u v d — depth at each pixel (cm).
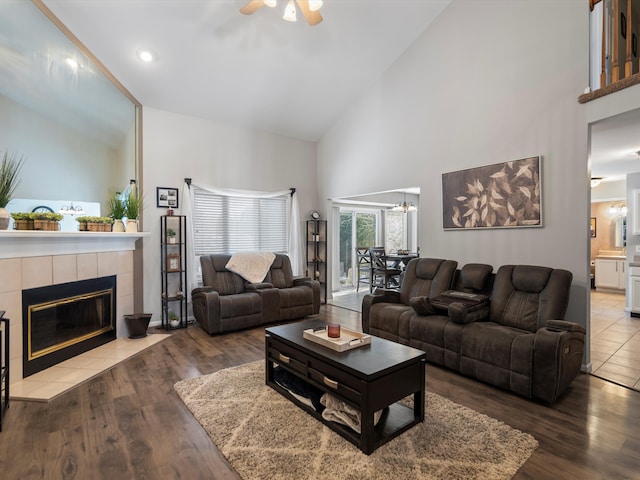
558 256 335
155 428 225
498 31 376
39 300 313
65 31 340
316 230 632
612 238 774
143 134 466
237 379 298
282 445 205
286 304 490
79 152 389
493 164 382
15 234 272
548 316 299
